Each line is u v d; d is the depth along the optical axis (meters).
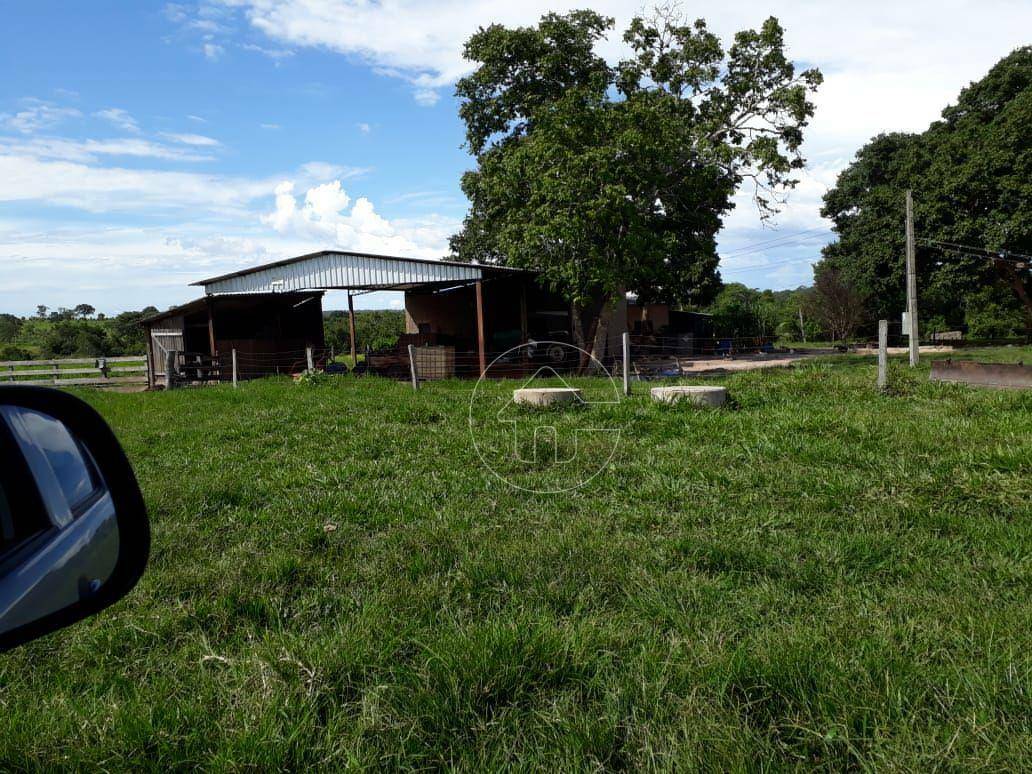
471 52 24.86
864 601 3.50
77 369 23.30
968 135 32.59
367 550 4.58
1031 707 2.41
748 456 7.05
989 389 11.54
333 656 2.92
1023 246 30.50
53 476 1.73
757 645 2.93
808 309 52.88
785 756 2.28
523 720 2.54
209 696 2.74
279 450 8.34
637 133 20.02
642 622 3.29
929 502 5.24
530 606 3.49
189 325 24.64
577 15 24.06
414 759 2.35
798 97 22.02
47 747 2.41
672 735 2.35
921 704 2.50
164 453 8.48
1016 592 3.57
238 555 4.54
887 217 34.56
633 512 5.36
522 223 22.03
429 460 7.46
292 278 22.42
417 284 21.30
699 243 26.05
